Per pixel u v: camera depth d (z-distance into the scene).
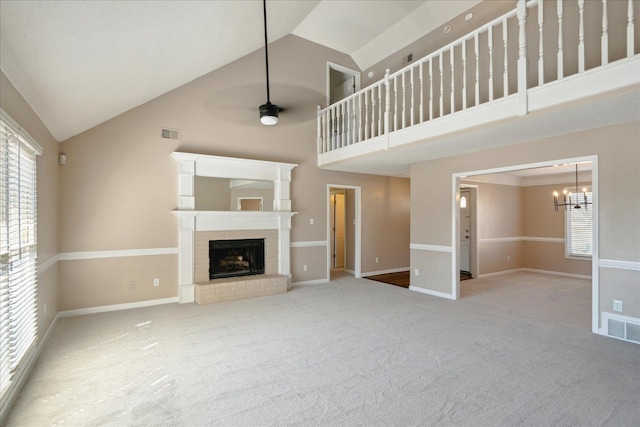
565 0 3.83
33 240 2.95
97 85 3.27
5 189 2.24
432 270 5.52
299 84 6.16
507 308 4.65
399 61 6.04
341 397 2.34
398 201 7.75
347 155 5.61
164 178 4.89
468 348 3.21
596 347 3.23
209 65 4.88
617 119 3.34
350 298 5.22
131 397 2.34
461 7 4.94
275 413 2.15
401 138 4.61
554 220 7.60
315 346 3.26
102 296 4.45
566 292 5.70
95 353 3.09
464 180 6.98
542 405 2.23
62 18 2.05
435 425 2.03
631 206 3.42
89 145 4.38
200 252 5.14
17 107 2.49
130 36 2.76
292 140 6.09
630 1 2.65
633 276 3.40
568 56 3.80
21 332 2.57
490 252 7.41
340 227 8.48
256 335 3.57
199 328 3.79
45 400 2.29
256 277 5.48
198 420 2.08
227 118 5.41
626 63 2.66
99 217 4.44
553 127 3.60
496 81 4.51
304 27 5.91
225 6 3.38
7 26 1.86
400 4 5.27
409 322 4.01
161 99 4.88
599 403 2.26
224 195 5.60
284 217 5.92
